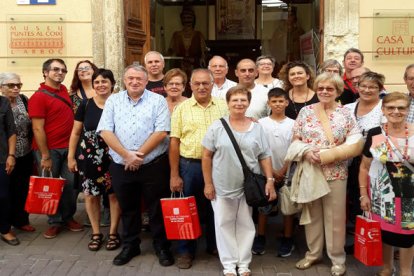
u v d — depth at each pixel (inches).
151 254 175.2
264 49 342.0
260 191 150.6
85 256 173.3
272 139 171.0
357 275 157.8
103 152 175.0
